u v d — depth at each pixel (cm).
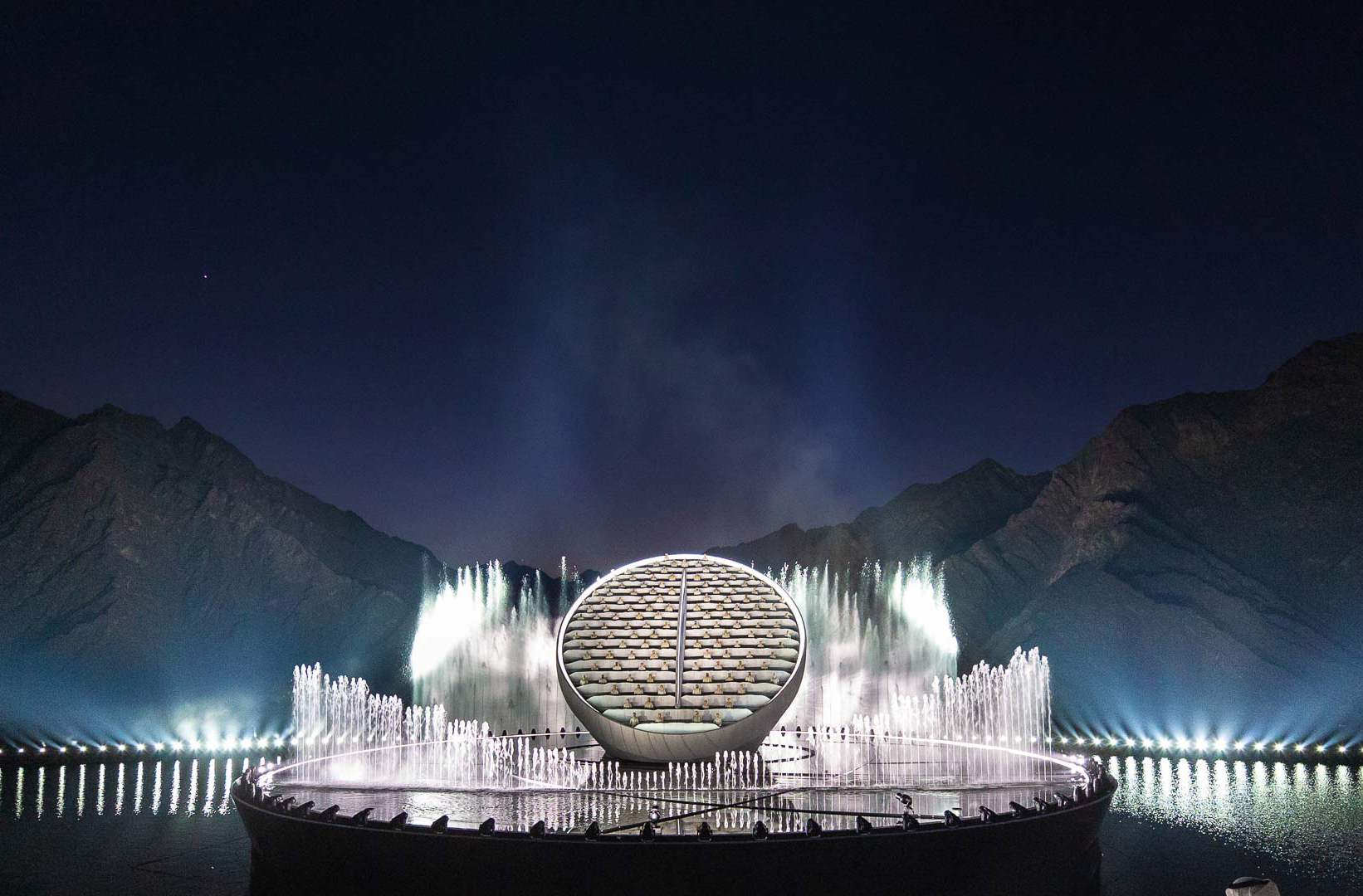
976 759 2859
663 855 1556
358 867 1673
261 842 1917
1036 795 2159
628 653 2611
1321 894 1950
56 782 3556
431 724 5578
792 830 1839
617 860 1560
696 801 2125
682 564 2905
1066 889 1883
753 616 2714
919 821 1698
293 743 4978
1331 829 2592
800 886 1573
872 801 2147
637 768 2530
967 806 2072
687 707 2469
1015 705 5697
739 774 2467
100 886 2014
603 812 2036
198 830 2577
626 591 2808
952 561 7875
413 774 2616
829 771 2608
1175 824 2670
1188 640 5884
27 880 2061
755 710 2433
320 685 6303
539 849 1578
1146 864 2208
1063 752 4694
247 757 4422
